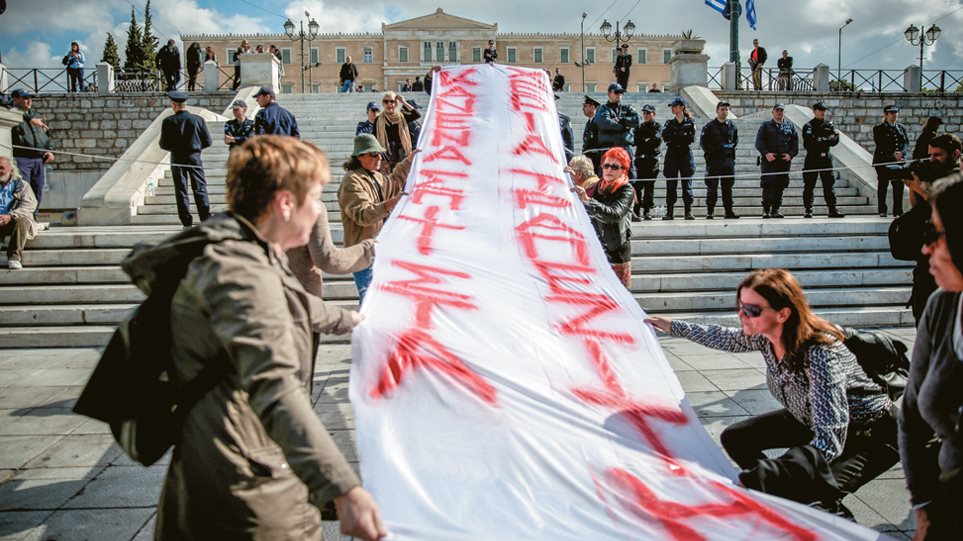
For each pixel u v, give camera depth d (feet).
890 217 34.86
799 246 28.04
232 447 5.90
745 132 48.47
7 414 15.98
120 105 70.18
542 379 9.77
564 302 12.51
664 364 10.96
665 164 34.60
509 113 22.99
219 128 46.24
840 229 29.19
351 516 5.40
